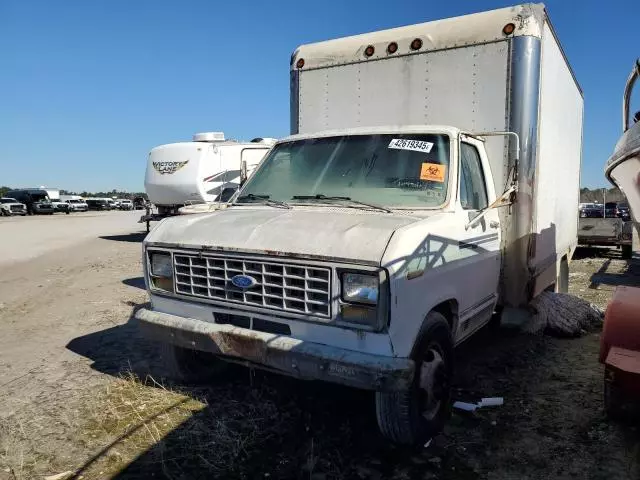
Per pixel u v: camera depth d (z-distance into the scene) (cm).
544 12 471
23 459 326
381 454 334
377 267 288
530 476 310
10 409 398
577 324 590
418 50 501
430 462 325
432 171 394
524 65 452
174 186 1474
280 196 431
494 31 462
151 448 339
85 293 862
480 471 316
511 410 397
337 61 548
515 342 566
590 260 1395
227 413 388
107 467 318
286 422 374
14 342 578
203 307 359
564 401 412
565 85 615
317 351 305
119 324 650
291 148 466
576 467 319
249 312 337
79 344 566
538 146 475
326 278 305
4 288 912
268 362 323
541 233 515
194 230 369
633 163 356
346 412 390
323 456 330
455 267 363
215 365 450
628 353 333
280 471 314
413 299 307
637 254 1562
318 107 564
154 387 437
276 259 319
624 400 353
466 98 480
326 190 416
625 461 324
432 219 345
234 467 318
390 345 293
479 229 411
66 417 382
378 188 402
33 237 2011
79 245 1698
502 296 473
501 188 464
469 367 490
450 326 380
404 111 512
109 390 430
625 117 418
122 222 3133
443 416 360
